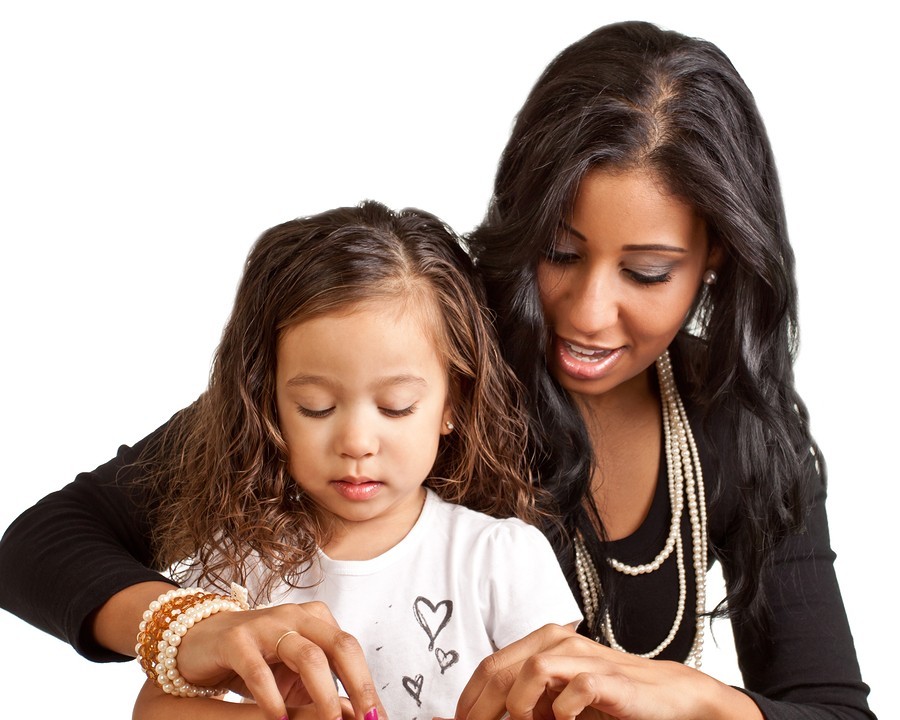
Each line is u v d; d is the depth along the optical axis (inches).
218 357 71.2
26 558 70.9
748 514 79.4
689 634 81.1
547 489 76.2
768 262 72.6
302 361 65.2
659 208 67.8
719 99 71.2
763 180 74.7
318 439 65.9
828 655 78.6
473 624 68.1
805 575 80.1
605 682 58.2
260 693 57.0
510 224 71.7
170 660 61.3
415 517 70.7
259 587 70.4
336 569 69.1
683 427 79.4
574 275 70.3
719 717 63.3
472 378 70.6
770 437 79.1
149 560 76.7
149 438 78.4
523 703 58.4
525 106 74.4
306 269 65.6
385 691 67.9
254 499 69.7
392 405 65.4
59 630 68.2
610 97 68.9
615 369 72.4
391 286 65.7
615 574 79.1
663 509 79.2
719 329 76.4
